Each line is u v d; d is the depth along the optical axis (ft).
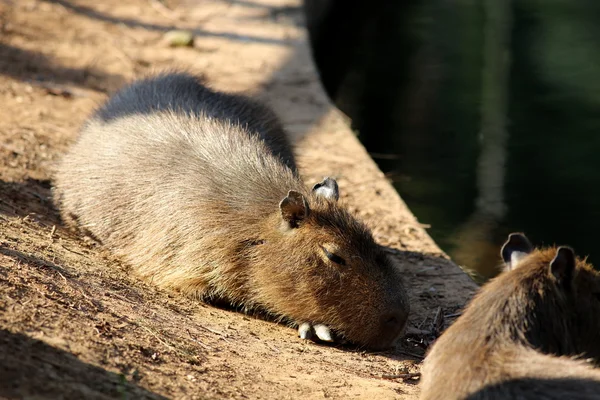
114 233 32.65
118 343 22.33
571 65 79.77
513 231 49.44
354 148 51.49
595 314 22.65
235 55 67.10
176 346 23.89
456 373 19.57
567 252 21.85
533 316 21.30
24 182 37.37
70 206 34.47
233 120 37.96
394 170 57.47
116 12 75.92
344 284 29.55
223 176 32.09
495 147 61.05
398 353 29.89
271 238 30.40
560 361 19.80
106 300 25.61
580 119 67.26
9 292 22.74
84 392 18.71
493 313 21.22
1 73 54.03
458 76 76.69
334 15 95.81
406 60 82.23
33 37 63.77
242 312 31.53
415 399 23.32
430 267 37.68
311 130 53.52
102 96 53.06
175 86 40.22
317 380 24.11
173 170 32.76
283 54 68.08
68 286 25.20
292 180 32.42
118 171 33.65
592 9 97.76
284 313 30.45
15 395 17.49
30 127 44.88
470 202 52.85
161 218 31.71
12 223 30.55
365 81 75.77
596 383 18.51
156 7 79.30
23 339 20.13
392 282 29.91
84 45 64.28
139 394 19.65
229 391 21.62
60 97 51.62
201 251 30.78
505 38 87.25
